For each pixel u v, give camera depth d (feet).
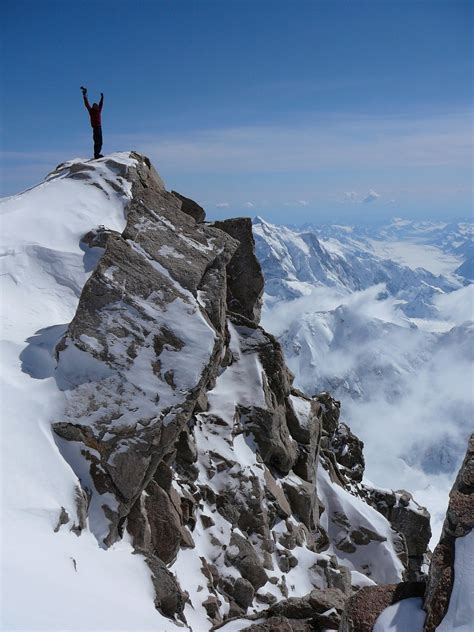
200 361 67.67
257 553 79.30
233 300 111.14
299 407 107.76
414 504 122.93
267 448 92.17
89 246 92.17
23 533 48.60
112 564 55.06
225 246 83.71
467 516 44.06
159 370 66.18
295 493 94.89
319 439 112.37
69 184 104.42
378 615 42.78
